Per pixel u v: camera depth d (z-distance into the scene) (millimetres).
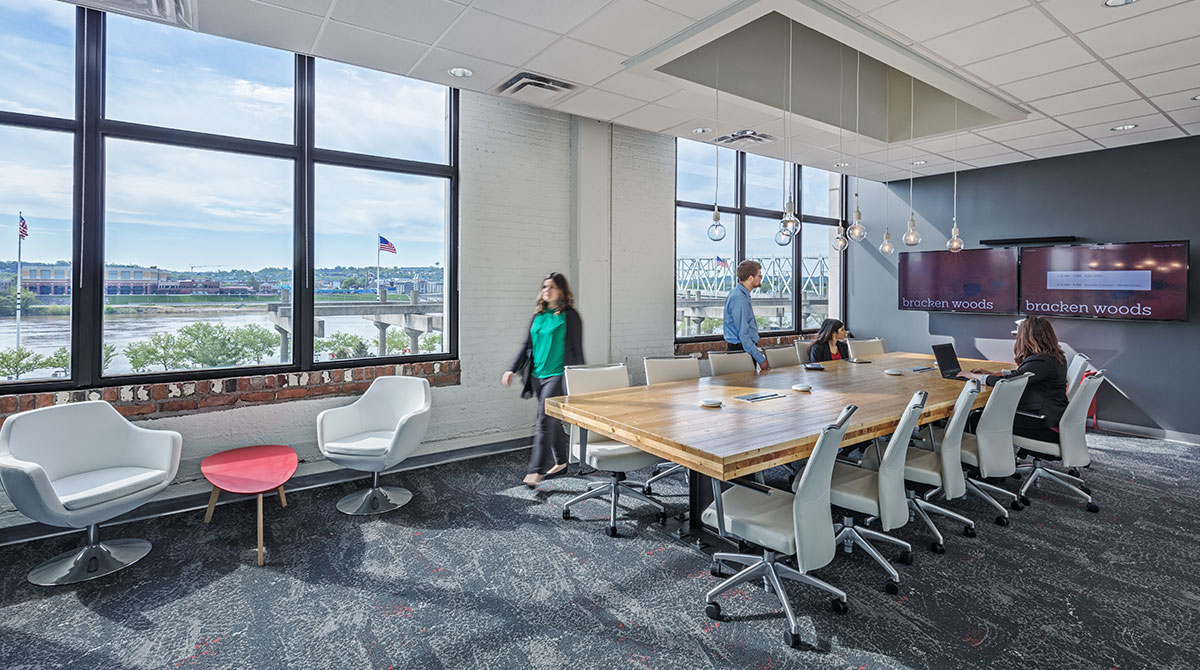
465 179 4664
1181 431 5258
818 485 2199
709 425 2734
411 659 2125
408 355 4531
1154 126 4828
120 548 2961
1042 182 5992
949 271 6578
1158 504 3676
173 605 2475
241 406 3771
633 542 3100
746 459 2301
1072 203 5801
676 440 2467
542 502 3674
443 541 3098
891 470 2570
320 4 2750
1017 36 3166
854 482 2818
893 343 7293
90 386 3365
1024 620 2371
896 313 7246
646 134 5695
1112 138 5191
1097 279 5535
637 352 5695
